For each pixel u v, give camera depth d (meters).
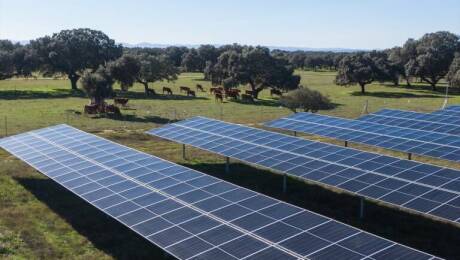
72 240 23.03
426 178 25.23
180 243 17.58
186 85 120.25
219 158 39.81
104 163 27.97
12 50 115.25
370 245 16.36
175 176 24.69
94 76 70.19
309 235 17.27
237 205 20.33
